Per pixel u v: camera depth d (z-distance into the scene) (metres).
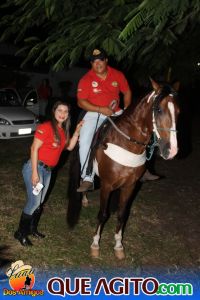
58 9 5.79
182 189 8.63
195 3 4.43
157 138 4.75
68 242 5.78
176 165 10.45
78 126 5.41
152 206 7.49
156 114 4.54
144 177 5.83
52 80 21.59
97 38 4.79
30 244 5.53
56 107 4.95
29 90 15.41
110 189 5.24
